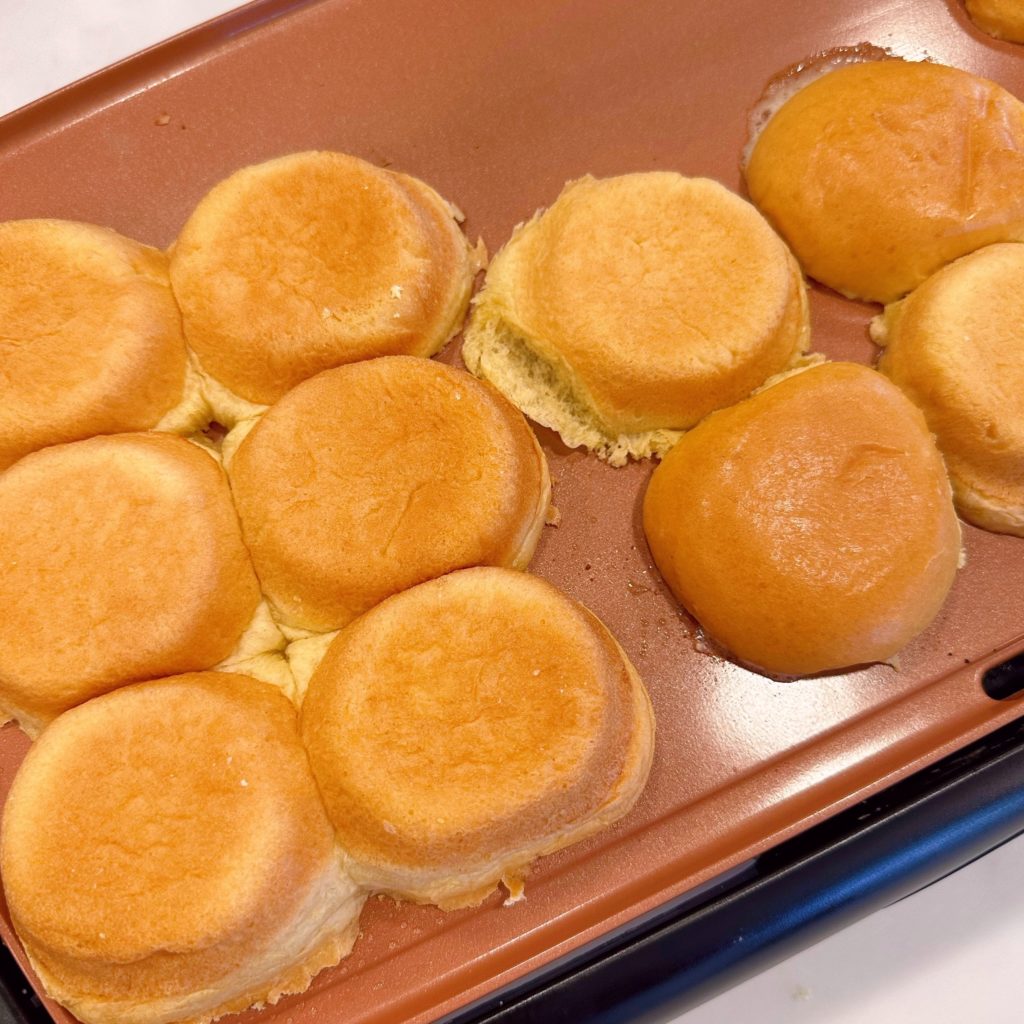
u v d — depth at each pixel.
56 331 0.56
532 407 0.59
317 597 0.55
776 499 0.55
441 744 0.53
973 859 0.55
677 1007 0.54
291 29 0.62
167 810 0.52
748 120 0.62
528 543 0.57
